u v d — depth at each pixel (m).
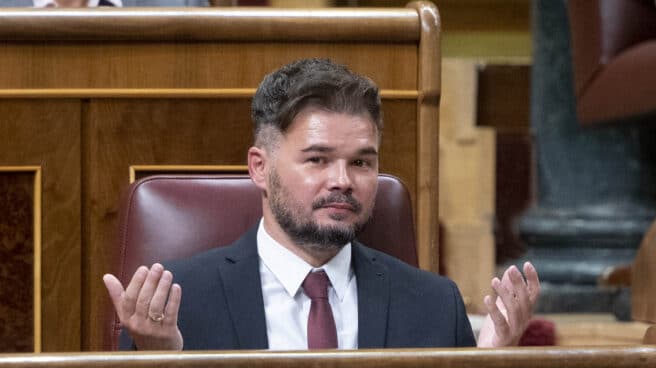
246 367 6.79
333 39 10.56
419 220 10.55
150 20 10.41
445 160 21.30
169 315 8.00
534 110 20.84
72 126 10.44
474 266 20.56
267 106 8.77
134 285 7.92
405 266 9.30
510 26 25.73
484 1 25.64
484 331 8.78
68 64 10.44
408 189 10.30
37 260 10.38
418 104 10.63
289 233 8.73
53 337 10.38
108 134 10.46
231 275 8.96
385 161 10.63
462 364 6.88
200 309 8.85
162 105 10.51
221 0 14.47
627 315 17.97
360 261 9.16
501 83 21.83
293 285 8.96
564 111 20.52
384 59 10.62
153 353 6.79
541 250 20.03
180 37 10.46
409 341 8.97
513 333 8.41
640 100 18.11
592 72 18.80
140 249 9.51
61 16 10.37
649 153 20.20
